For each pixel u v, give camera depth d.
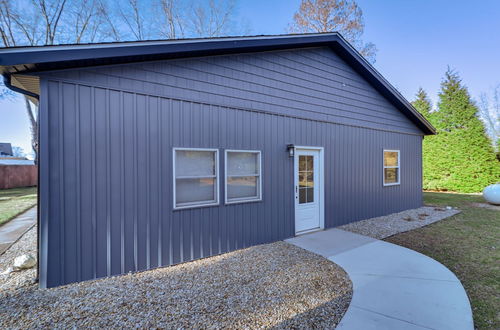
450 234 5.29
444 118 13.95
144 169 3.50
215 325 2.24
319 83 5.68
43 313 2.42
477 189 12.88
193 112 3.92
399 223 6.28
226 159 4.24
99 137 3.21
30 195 12.13
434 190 14.49
